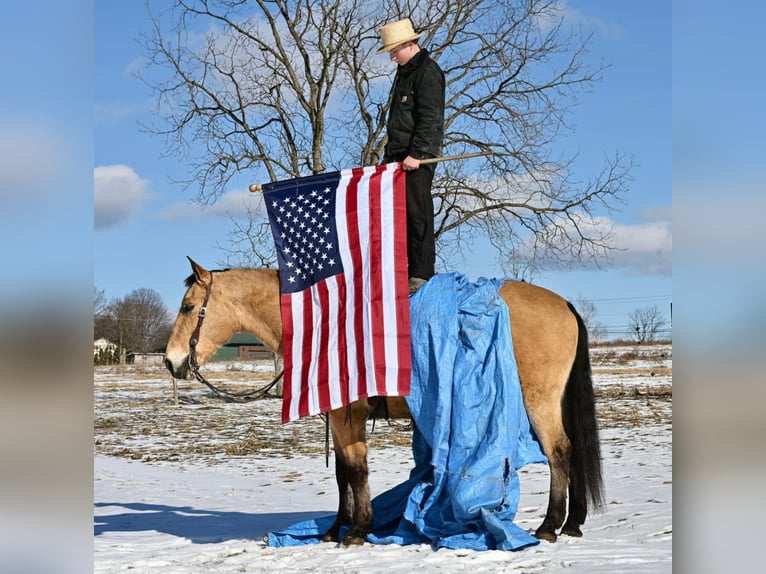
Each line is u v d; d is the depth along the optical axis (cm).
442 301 680
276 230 727
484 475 641
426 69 723
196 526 917
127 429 2670
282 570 616
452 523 663
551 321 670
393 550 659
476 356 664
